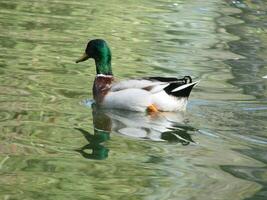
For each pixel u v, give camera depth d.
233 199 9.36
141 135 12.09
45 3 24.62
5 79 14.94
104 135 11.98
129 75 16.23
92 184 9.65
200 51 19.45
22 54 17.25
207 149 11.45
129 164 10.58
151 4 26.45
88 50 14.82
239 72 17.27
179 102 13.45
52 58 17.17
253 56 19.34
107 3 25.83
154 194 9.41
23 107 13.18
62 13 23.16
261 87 15.78
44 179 9.71
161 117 13.25
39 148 11.03
